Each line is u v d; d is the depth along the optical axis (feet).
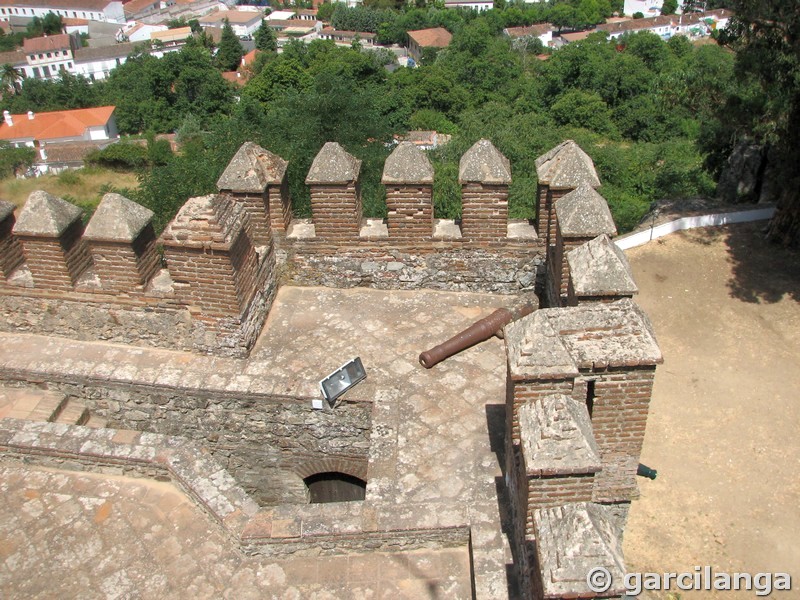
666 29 302.86
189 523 21.49
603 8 361.71
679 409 44.21
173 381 26.02
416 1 368.48
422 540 20.07
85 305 27.76
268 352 27.58
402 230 29.96
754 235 60.13
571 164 27.99
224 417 26.43
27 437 23.38
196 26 369.71
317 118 74.84
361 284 31.40
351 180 28.76
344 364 25.77
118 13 415.85
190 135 178.60
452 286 31.07
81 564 20.38
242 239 26.45
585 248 22.04
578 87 160.66
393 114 111.86
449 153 97.09
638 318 19.11
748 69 54.19
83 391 26.96
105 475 23.22
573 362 18.25
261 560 20.34
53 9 416.26
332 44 203.92
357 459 26.71
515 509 19.35
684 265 57.21
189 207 25.23
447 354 26.66
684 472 40.01
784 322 50.52
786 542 35.81
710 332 50.39
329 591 19.43
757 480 39.19
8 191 156.97
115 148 170.40
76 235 27.63
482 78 181.78
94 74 326.24
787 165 56.29
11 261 28.14
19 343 28.53
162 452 22.80
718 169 76.59
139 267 26.55
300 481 27.94
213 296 26.20
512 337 19.16
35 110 240.73
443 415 24.17
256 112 86.69
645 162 106.73
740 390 45.27
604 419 19.58
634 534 36.78
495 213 29.17
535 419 16.83
